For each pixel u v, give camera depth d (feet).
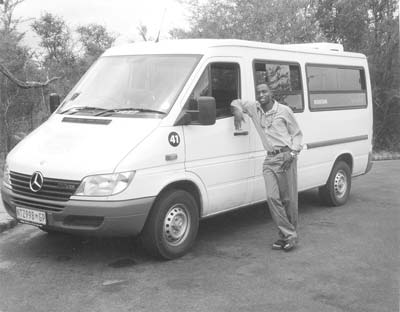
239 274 18.40
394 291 16.81
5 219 24.68
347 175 29.96
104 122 19.93
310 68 26.99
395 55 64.08
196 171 20.49
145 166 18.53
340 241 22.47
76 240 22.53
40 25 66.59
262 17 56.08
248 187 23.02
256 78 23.54
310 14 61.93
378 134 67.15
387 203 30.42
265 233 23.86
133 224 18.37
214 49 21.81
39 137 20.51
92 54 67.67
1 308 15.65
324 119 27.66
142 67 21.91
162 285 17.39
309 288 17.10
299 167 26.13
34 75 55.01
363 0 64.08
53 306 15.78
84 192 17.89
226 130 21.77
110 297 16.42
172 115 19.80
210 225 25.34
